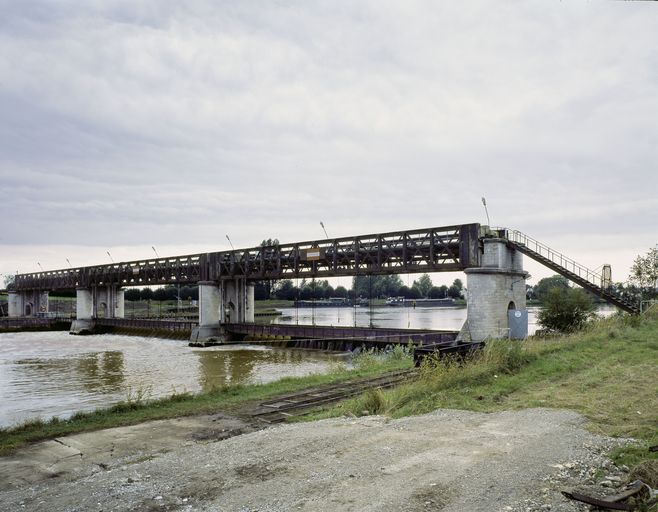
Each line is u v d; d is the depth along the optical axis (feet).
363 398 50.01
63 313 351.05
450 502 24.88
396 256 143.33
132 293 481.87
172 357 147.64
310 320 292.20
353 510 24.45
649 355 66.54
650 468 27.27
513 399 48.49
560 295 115.03
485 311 119.34
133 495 27.89
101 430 43.60
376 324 242.99
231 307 199.21
